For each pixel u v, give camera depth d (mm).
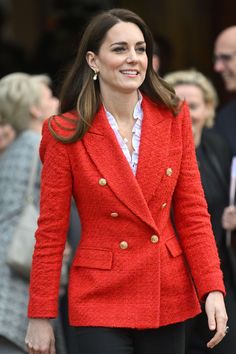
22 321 15492
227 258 14867
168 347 11594
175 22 25719
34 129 16375
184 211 11672
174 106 11719
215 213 14977
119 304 11398
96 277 11422
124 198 11312
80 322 11430
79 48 11719
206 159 15305
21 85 16344
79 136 11391
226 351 14211
